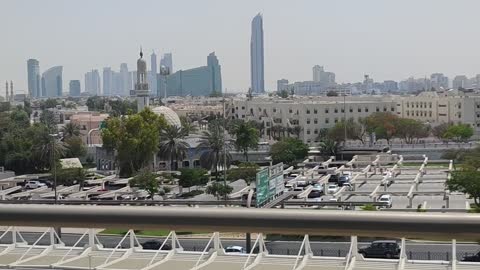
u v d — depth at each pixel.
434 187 45.84
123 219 2.34
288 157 65.50
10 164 64.00
